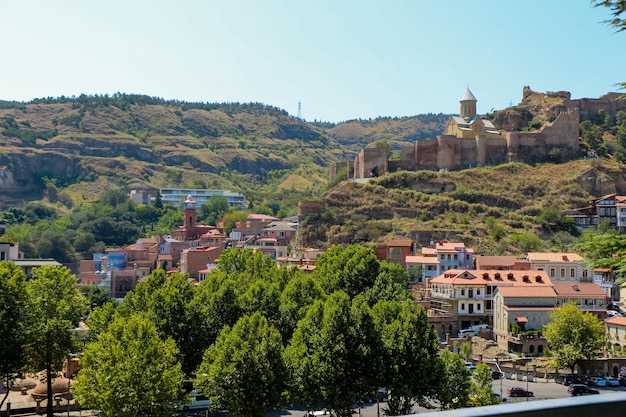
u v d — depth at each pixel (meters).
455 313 156.88
